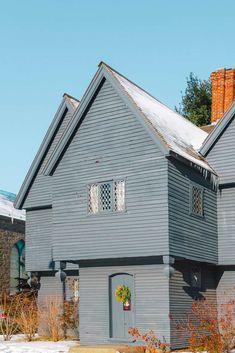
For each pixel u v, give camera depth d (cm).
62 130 2748
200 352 2014
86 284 2350
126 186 2175
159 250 2058
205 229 2297
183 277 2222
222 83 3141
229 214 2380
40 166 2800
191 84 4703
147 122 2145
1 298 2916
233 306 2341
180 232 2120
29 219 2856
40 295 2809
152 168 2120
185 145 2342
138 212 2131
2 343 2473
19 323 2652
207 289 2378
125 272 2245
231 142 2352
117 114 2242
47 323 2623
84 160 2311
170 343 2077
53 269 2706
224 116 2347
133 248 2120
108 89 2277
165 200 2072
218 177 2366
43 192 2773
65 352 2120
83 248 2255
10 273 3625
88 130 2316
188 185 2208
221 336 2008
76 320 2584
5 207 3941
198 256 2220
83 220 2275
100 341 2264
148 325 2144
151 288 2164
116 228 2178
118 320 2244
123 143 2209
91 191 2278
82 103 2312
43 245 2775
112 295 2278
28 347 2280
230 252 2356
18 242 3756
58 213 2353
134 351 2059
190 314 2220
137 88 2536
